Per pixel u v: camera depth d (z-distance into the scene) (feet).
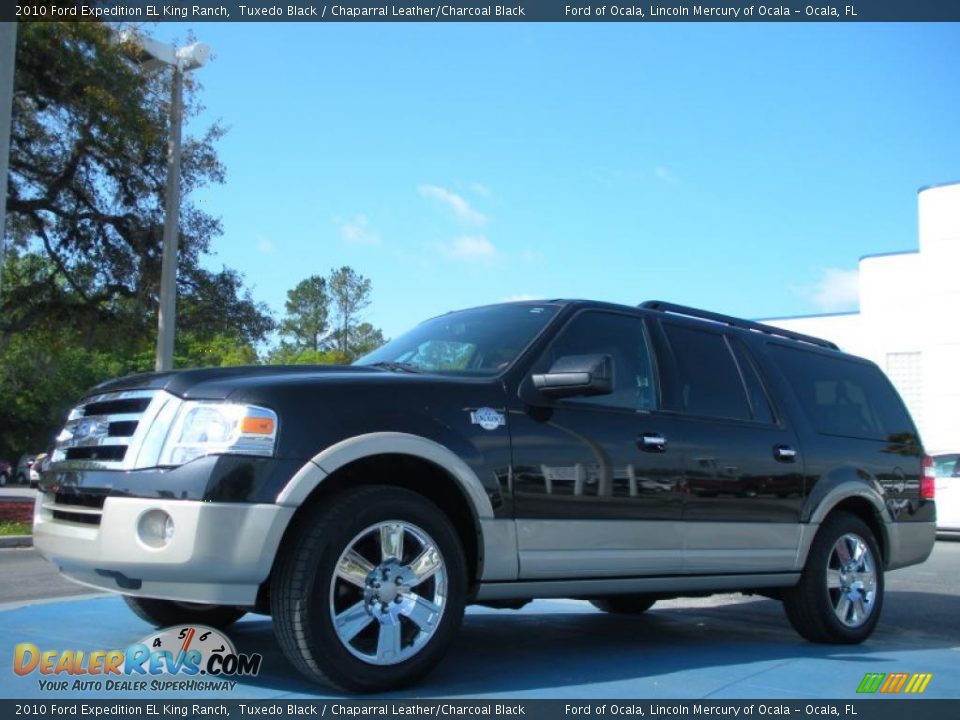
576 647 18.22
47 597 25.49
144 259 65.62
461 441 14.35
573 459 15.60
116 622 18.56
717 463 17.85
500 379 15.42
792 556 19.13
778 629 22.44
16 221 63.72
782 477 19.08
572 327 16.94
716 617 24.34
